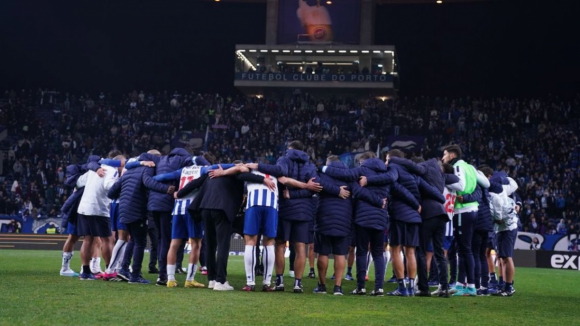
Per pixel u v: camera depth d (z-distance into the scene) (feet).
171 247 34.12
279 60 149.28
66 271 39.96
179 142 135.23
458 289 36.83
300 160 34.12
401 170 34.47
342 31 144.56
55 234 92.79
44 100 147.02
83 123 139.64
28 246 92.43
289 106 145.28
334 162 34.35
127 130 136.98
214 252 33.78
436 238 35.04
